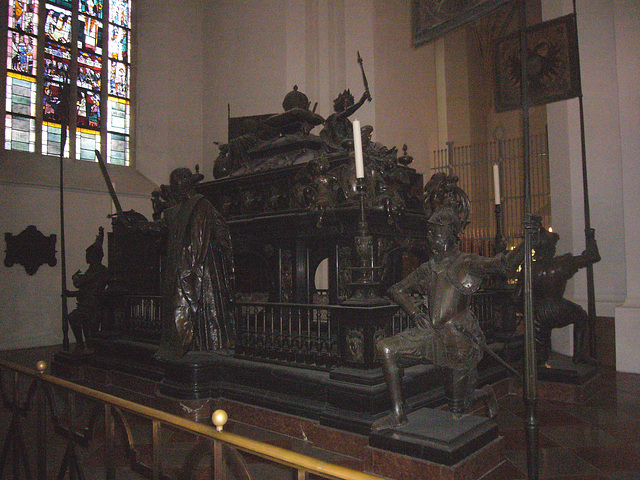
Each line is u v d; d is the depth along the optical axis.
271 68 11.73
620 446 3.78
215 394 4.64
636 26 7.05
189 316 4.89
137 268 7.22
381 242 4.98
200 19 13.55
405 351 3.21
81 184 10.89
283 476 3.38
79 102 11.54
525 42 2.66
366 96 5.98
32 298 10.02
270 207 5.91
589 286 6.15
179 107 13.03
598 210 7.58
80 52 11.62
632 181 6.93
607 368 6.95
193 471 2.05
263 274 6.10
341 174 5.10
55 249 10.37
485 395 3.55
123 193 11.53
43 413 3.05
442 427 3.09
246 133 7.57
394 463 2.99
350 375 3.74
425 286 3.42
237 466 1.88
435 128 13.70
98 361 6.22
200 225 4.99
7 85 10.46
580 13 7.82
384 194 4.82
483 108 16.44
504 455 3.62
